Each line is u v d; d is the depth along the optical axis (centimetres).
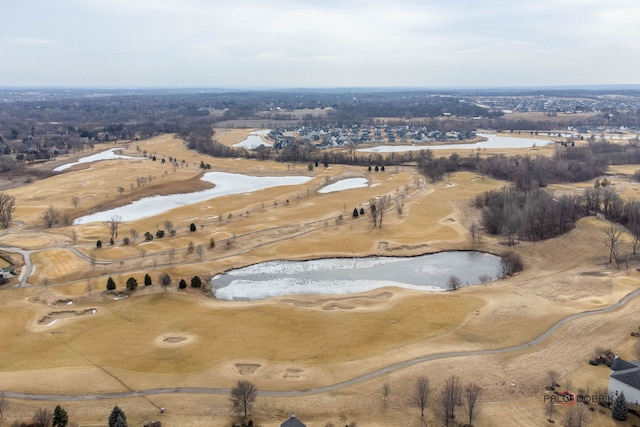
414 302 11494
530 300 11375
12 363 8738
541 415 7325
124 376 8325
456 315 10750
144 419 7212
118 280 12450
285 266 14125
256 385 8075
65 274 12900
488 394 7812
